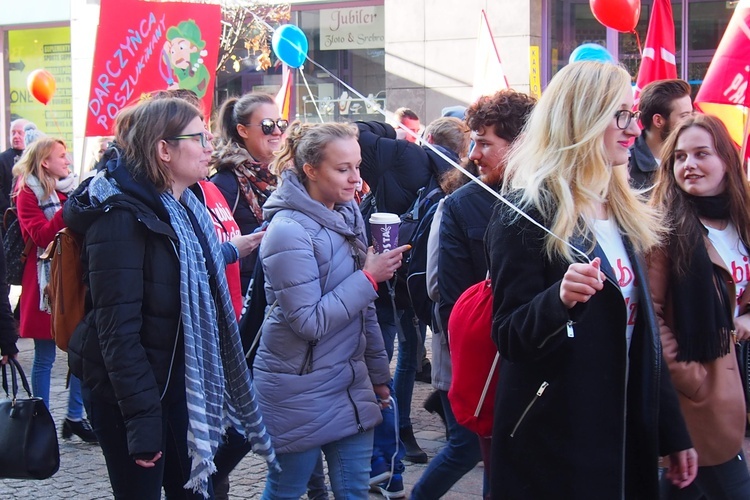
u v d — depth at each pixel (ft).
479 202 11.25
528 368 8.29
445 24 38.58
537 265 8.13
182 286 9.57
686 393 10.18
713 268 10.44
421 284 12.67
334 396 10.94
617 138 8.39
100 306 9.19
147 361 9.32
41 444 10.94
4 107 51.96
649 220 8.95
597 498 8.04
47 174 17.97
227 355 10.49
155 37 17.99
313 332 10.53
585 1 37.81
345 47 41.81
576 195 8.15
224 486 13.25
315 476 13.70
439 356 12.01
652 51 20.70
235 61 41.22
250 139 15.08
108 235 9.24
